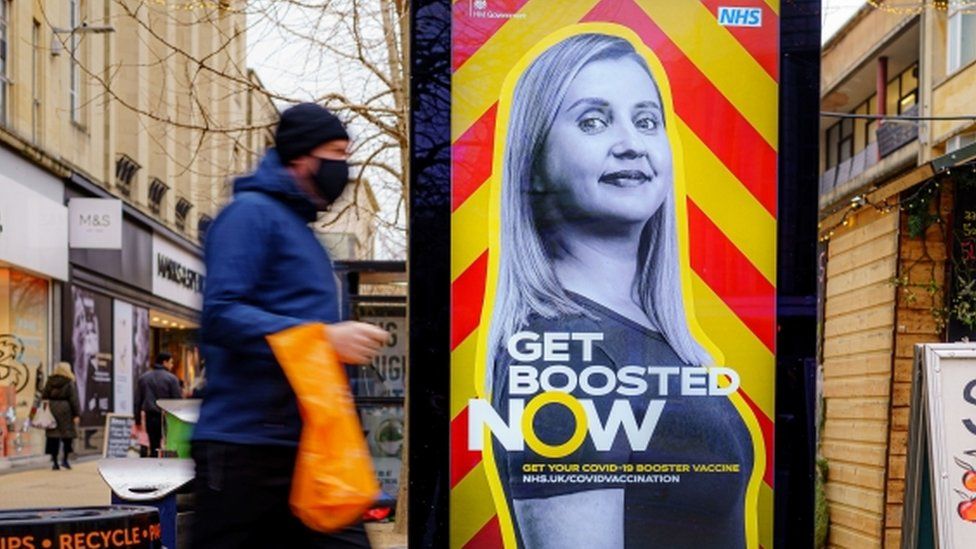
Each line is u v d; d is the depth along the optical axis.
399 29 12.19
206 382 3.80
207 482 3.71
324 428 3.59
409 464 4.27
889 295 7.96
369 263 13.79
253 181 3.86
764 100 4.41
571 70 4.37
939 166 7.34
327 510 3.58
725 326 4.38
